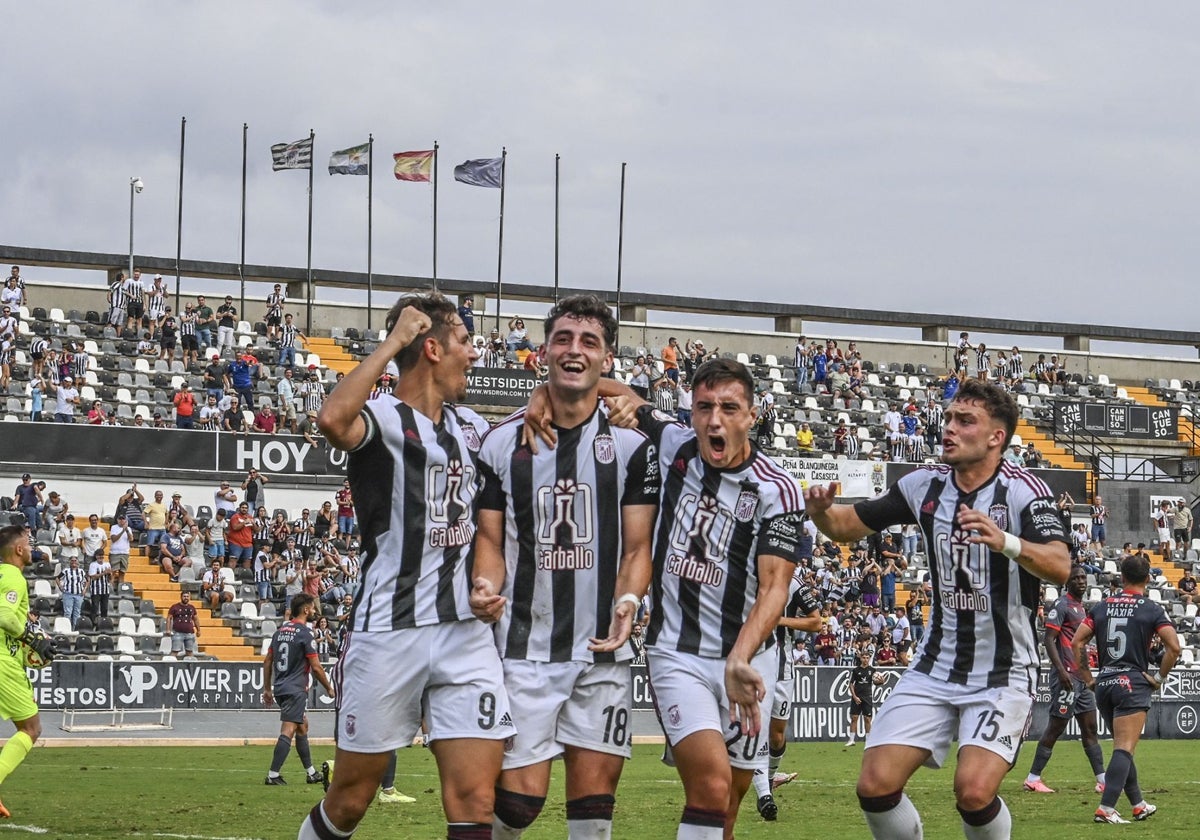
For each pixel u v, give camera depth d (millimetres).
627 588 11086
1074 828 20656
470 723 10617
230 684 44625
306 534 56875
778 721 20984
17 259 74188
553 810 21797
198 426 62656
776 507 11227
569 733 11289
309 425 63250
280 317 72562
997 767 11867
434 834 19094
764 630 10930
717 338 84375
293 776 28453
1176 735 47781
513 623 11219
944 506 12477
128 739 38500
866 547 64375
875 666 48031
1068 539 12148
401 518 10695
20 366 63000
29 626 20531
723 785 11102
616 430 11367
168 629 50375
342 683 10906
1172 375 95250
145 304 69625
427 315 10906
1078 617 26391
